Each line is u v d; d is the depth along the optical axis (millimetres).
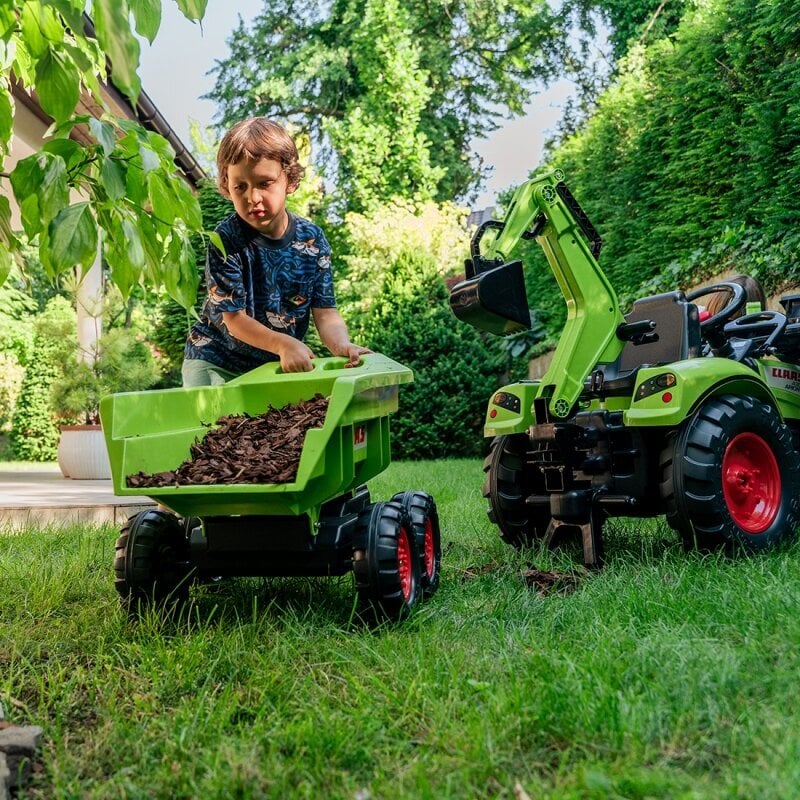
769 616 2535
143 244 1877
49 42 1578
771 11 6969
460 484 7688
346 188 22812
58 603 3277
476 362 13734
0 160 1945
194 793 1700
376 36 22453
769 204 7098
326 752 1852
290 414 2922
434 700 2066
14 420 18688
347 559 2988
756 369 4258
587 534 3758
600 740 1826
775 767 1599
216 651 2588
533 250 12547
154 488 2662
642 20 19297
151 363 9164
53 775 1789
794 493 3916
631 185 9359
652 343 4211
